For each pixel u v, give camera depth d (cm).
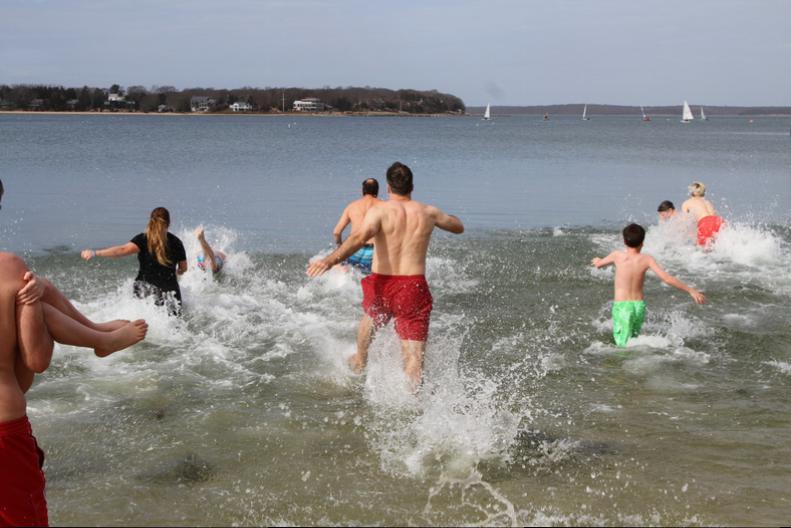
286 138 6150
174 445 516
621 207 1909
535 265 1177
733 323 862
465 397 620
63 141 4994
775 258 1246
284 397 613
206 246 1045
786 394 638
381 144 5297
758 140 6700
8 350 361
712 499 454
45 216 1596
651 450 523
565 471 489
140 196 1975
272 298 954
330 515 428
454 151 4459
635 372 694
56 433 530
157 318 806
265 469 484
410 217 651
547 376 680
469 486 467
